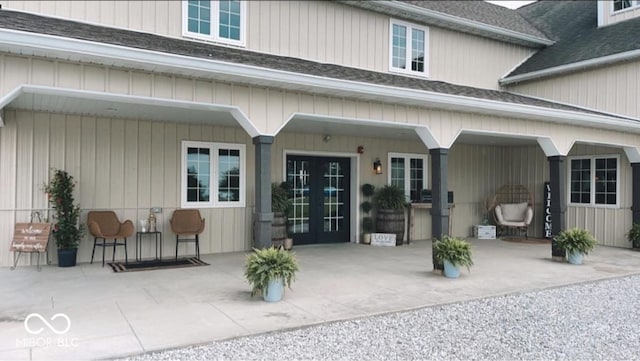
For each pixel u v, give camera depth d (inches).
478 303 215.3
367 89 247.0
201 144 340.8
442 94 272.2
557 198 336.2
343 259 325.7
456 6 474.6
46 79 184.2
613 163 414.9
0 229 277.4
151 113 289.0
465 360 148.1
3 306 193.3
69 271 269.4
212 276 259.4
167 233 327.0
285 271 207.2
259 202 232.2
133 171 315.6
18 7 279.3
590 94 415.5
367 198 422.0
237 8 346.9
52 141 290.5
